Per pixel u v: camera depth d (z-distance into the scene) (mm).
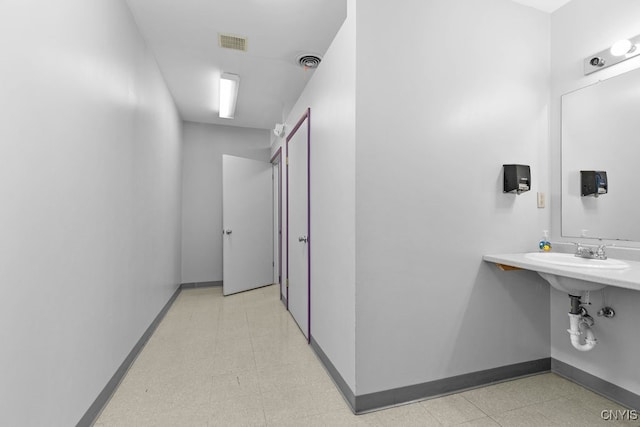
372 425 1486
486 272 1854
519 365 1933
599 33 1773
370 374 1604
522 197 1948
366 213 1604
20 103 1023
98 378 1590
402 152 1670
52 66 1194
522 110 1954
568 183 1922
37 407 1107
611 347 1705
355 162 1587
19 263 1022
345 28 1726
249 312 3328
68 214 1311
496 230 1878
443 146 1755
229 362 2166
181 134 4309
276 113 4199
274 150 4586
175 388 1830
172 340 2562
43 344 1143
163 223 3119
